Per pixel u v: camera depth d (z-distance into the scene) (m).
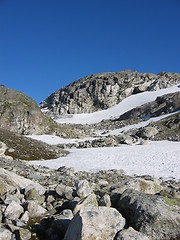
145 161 38.09
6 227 9.13
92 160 40.25
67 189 12.78
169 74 183.88
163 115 101.75
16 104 77.06
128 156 42.47
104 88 172.00
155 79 178.88
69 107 169.50
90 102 171.00
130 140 64.31
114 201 10.69
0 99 76.44
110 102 166.38
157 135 71.69
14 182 13.70
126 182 13.75
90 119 149.00
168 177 28.06
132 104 154.38
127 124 106.62
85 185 12.59
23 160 36.91
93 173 29.75
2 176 13.77
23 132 73.81
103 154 45.41
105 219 8.08
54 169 31.52
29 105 80.00
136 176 28.52
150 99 153.00
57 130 80.62
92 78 191.00
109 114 150.75
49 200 12.27
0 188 12.17
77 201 10.86
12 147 43.72
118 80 178.00
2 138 46.22
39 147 47.59
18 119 74.19
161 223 8.49
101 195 12.07
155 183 14.02
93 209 8.24
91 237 7.41
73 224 8.01
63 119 153.75
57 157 44.12
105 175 28.30
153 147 50.56
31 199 12.13
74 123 141.00
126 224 8.93
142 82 177.50
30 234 8.77
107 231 7.79
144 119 108.75
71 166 35.41
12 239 8.44
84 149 53.38
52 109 178.88
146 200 9.46
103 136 85.75
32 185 13.36
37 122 77.50
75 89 182.50
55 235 8.78
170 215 8.65
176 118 82.56
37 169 27.69
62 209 11.12
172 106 107.44
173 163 35.78
